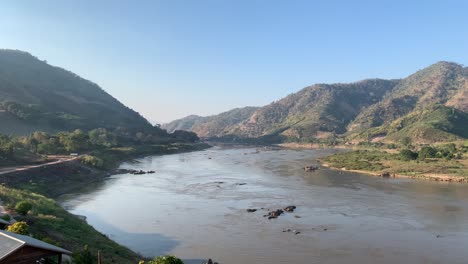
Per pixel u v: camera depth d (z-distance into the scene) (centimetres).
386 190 9456
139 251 4881
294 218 6612
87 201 7925
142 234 5628
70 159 11819
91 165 12338
